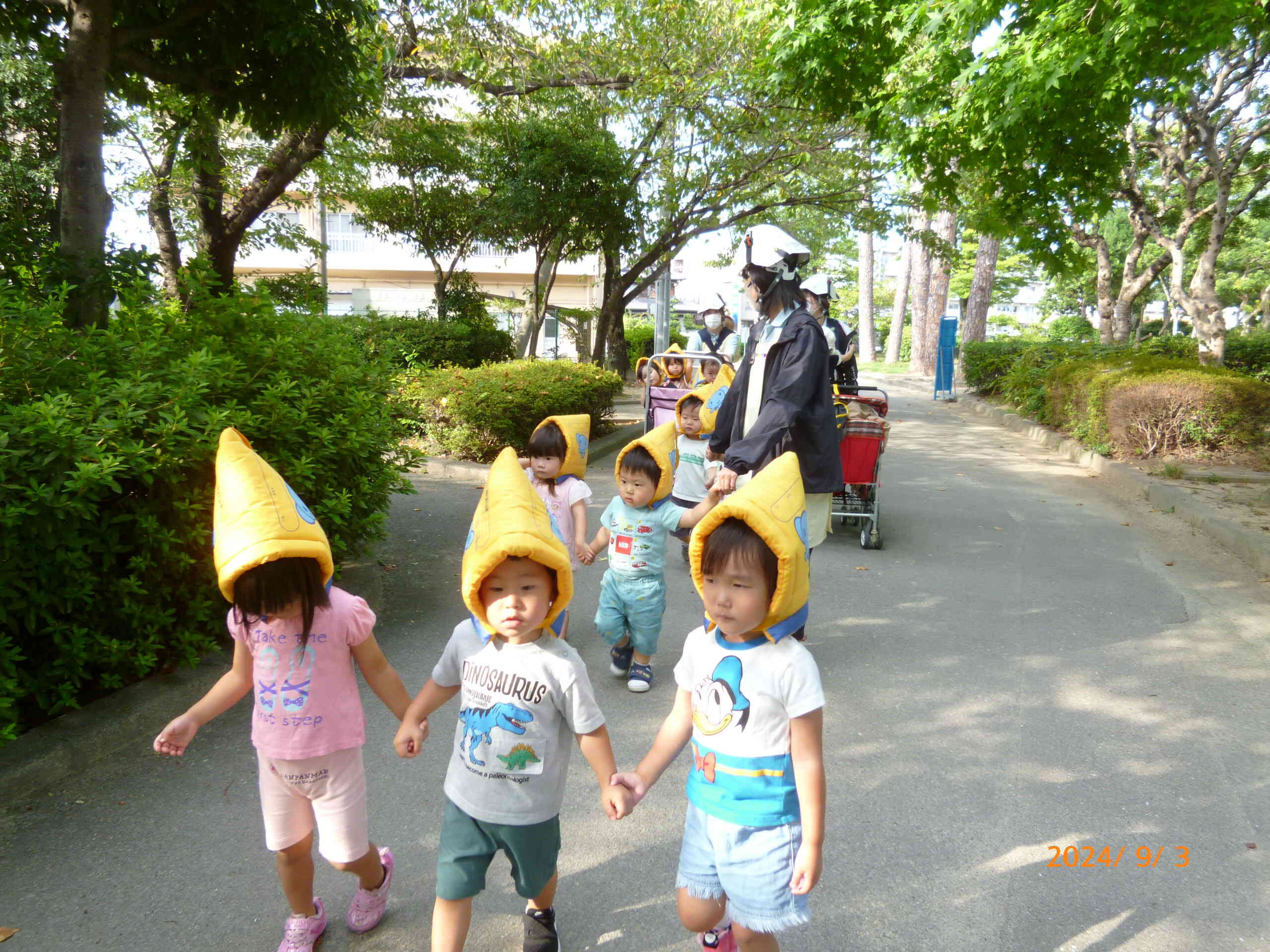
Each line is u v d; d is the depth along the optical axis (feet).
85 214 19.52
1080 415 41.88
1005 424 53.42
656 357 30.45
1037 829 10.76
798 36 28.09
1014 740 13.07
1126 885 9.65
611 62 49.73
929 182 30.37
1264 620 18.26
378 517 17.95
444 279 67.05
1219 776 11.99
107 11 19.56
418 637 16.56
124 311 15.52
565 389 34.96
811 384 14.08
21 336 12.48
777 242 14.33
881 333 226.38
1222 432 35.70
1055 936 8.86
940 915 9.16
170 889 9.39
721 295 35.68
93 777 11.42
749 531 6.97
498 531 7.29
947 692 14.78
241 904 9.21
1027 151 28.81
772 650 7.14
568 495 15.20
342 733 8.09
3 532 10.64
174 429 12.25
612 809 7.21
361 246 122.01
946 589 20.57
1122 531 26.32
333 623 8.01
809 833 6.84
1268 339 62.75
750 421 14.76
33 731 11.59
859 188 57.16
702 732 7.33
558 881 9.59
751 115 50.21
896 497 31.42
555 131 53.01
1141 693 14.71
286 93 23.71
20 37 21.65
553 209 53.42
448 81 46.80
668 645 16.96
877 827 10.77
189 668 13.50
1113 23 19.95
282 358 16.07
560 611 7.73
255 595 7.64
